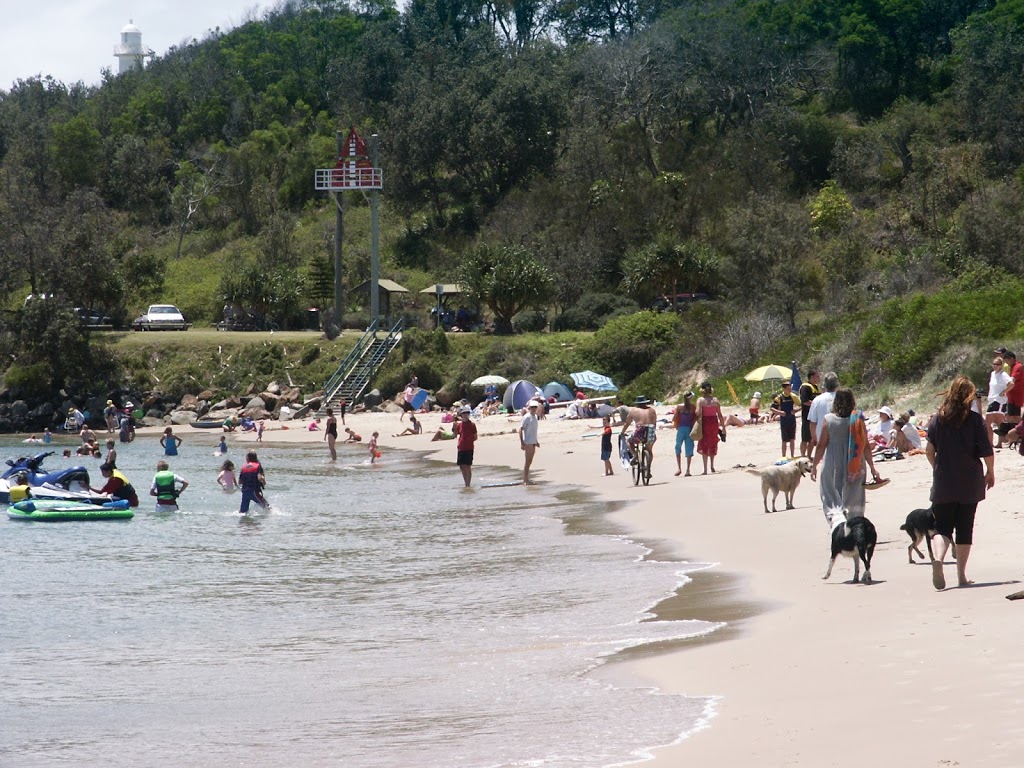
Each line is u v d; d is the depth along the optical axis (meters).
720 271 72.62
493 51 130.50
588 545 18.42
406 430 52.00
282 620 13.98
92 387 69.56
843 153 100.88
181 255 109.69
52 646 12.83
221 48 161.88
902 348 38.88
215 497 29.73
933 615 10.45
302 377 70.12
